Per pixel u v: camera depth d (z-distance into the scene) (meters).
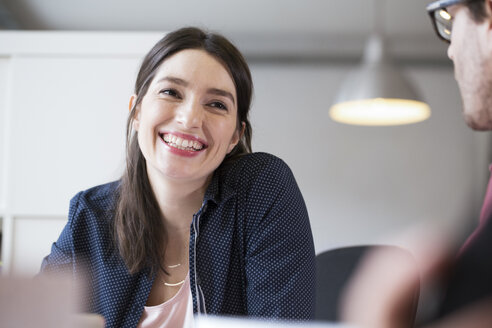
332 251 1.43
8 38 2.59
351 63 4.72
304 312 1.20
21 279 0.45
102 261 1.29
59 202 2.57
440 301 0.42
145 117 1.22
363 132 4.77
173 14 3.97
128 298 1.27
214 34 1.26
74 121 2.60
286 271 1.21
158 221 1.30
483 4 0.82
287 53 4.69
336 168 4.75
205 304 1.24
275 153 4.77
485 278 0.41
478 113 0.86
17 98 2.60
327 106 4.80
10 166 2.58
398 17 4.08
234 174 1.31
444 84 4.83
